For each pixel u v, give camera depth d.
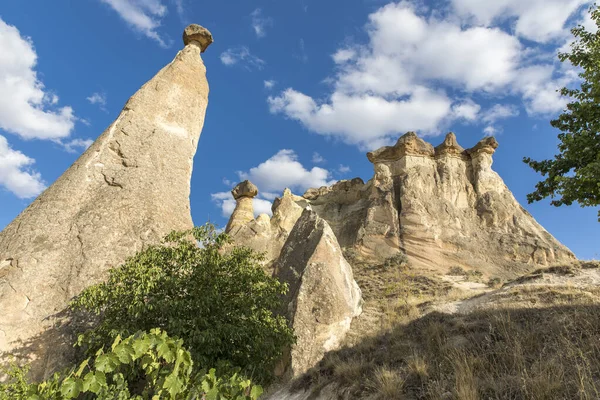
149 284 8.24
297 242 15.76
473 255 31.03
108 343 8.12
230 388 4.79
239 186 45.59
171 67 17.11
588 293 10.92
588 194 10.28
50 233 11.08
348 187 45.25
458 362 6.48
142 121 14.87
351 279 14.89
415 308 14.05
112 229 11.88
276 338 9.42
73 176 12.47
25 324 9.52
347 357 9.65
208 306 8.49
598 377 5.39
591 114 10.38
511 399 5.45
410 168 37.84
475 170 38.75
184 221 13.82
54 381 4.49
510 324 8.03
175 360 4.63
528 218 35.97
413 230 32.28
